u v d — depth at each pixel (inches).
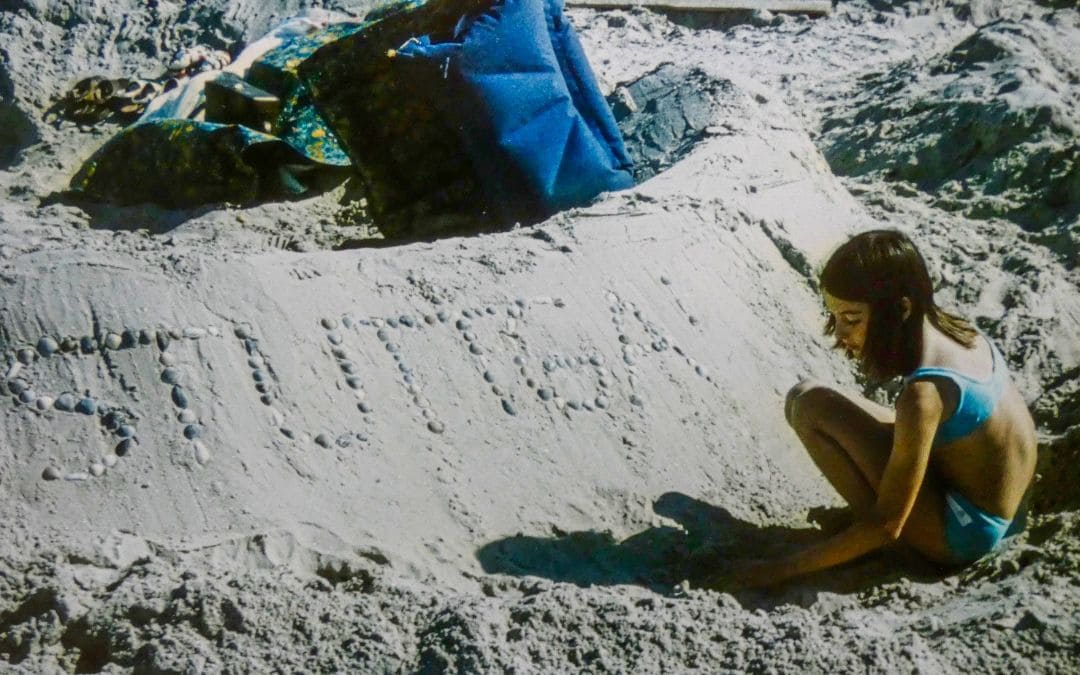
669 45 281.1
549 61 152.3
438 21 152.7
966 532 93.6
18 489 92.2
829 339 134.6
